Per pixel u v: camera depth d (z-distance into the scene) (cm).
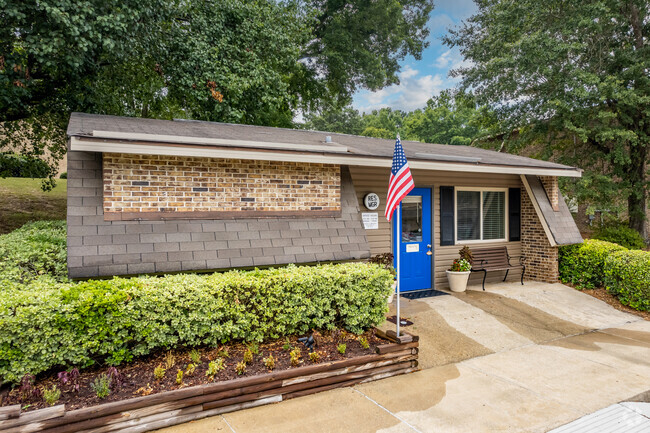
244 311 460
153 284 420
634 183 1417
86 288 392
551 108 1366
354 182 778
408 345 482
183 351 455
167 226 521
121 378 388
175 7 1109
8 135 1144
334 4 1936
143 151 488
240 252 540
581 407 401
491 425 364
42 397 345
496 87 1510
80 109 1084
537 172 880
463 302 766
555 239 923
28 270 510
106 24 830
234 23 1251
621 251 855
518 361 525
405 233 845
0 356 349
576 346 587
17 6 761
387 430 353
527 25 1391
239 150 541
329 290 503
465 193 935
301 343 491
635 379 469
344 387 438
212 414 368
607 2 1285
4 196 1348
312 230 619
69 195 488
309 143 684
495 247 932
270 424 358
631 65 1308
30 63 927
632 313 765
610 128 1295
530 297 820
